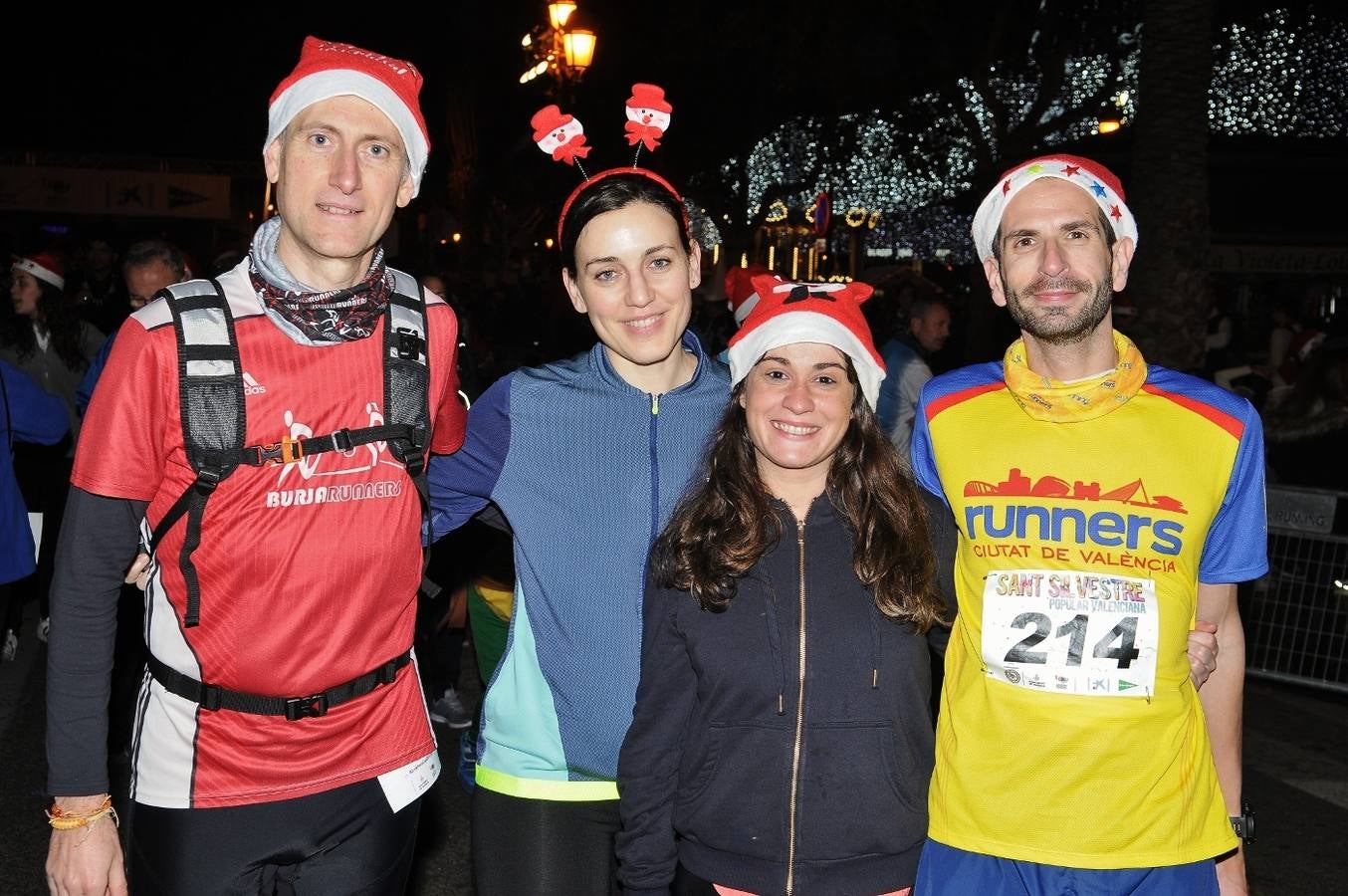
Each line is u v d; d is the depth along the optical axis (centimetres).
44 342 650
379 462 244
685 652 260
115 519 233
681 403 293
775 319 261
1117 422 264
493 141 3161
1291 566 689
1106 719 254
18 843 452
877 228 2803
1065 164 275
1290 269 1421
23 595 665
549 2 1633
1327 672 679
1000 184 282
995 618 260
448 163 3186
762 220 2695
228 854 241
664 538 264
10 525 509
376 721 254
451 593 575
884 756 253
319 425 239
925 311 772
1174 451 261
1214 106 1730
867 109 2162
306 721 244
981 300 1731
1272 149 1380
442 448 286
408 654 263
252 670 238
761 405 259
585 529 288
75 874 238
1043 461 265
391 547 247
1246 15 1655
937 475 286
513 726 290
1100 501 260
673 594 260
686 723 263
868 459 261
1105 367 271
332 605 242
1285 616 691
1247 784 568
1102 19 1734
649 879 262
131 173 1791
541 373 294
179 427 230
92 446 230
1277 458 727
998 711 260
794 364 259
